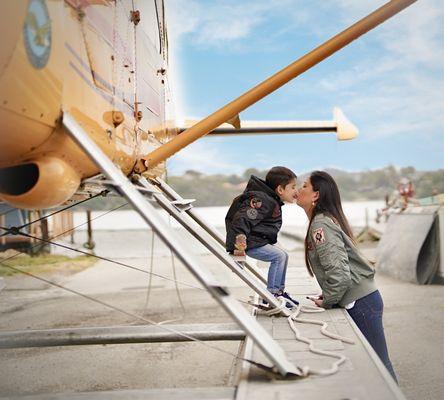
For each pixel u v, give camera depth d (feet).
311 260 11.66
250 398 6.60
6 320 19.44
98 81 8.57
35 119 6.44
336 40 9.62
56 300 23.67
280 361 7.14
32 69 6.14
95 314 20.31
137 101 11.60
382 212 62.03
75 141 6.97
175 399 6.91
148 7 13.60
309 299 12.87
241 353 9.25
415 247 26.58
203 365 14.16
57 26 6.80
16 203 7.18
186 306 21.62
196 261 7.35
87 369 13.85
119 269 34.35
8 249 38.55
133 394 7.06
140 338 10.69
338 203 11.64
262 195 12.14
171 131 18.24
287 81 9.95
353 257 11.35
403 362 14.12
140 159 10.63
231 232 12.06
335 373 7.43
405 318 18.80
